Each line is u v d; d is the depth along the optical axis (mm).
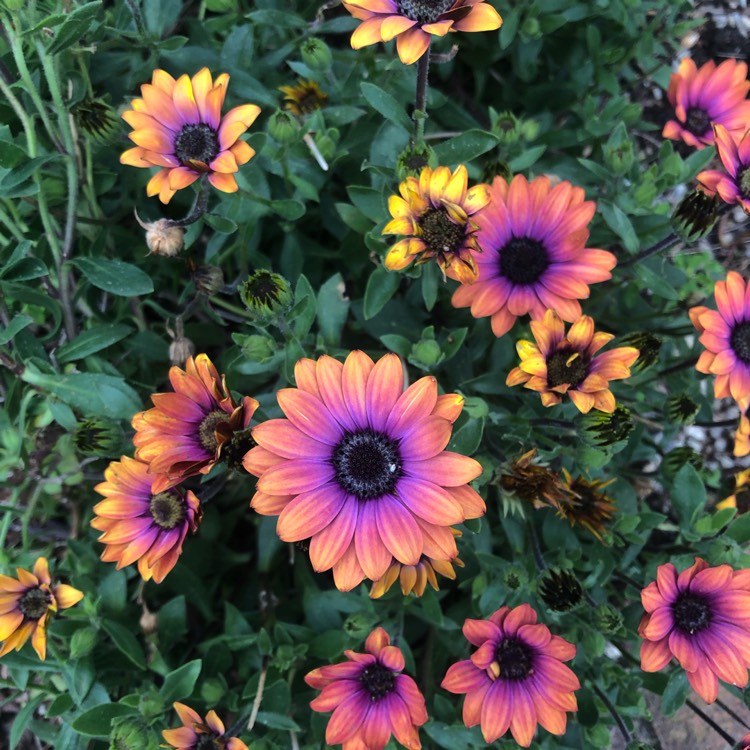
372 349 385
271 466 238
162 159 271
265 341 285
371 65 358
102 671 323
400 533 236
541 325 268
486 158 414
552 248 294
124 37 343
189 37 386
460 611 347
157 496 271
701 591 266
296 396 239
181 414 255
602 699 307
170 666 354
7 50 329
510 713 272
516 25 381
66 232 319
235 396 275
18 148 288
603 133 382
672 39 424
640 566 356
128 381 347
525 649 275
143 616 323
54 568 345
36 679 346
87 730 292
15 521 390
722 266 435
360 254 372
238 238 346
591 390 266
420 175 270
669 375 373
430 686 347
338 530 240
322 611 329
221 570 379
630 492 341
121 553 279
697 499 311
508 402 356
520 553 319
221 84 270
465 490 238
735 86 348
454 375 347
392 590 312
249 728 296
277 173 343
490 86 452
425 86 285
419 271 305
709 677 264
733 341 298
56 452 353
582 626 305
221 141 272
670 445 431
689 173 341
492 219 293
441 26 242
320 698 272
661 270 354
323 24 355
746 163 295
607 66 419
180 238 295
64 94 332
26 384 331
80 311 365
